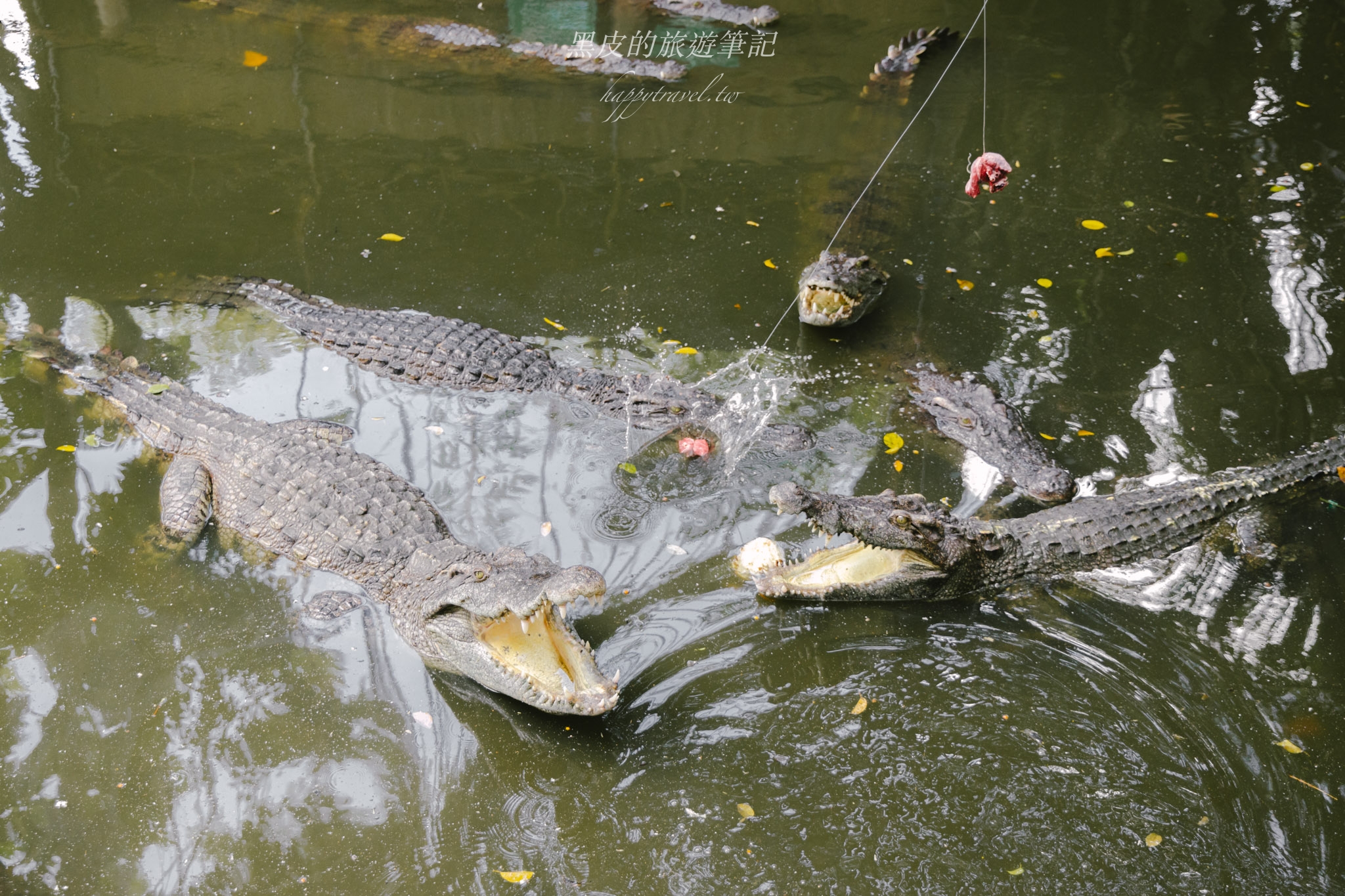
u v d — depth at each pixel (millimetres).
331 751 4594
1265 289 7891
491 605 4602
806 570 5484
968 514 5977
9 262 7895
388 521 5609
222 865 4113
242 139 9648
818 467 6312
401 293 7801
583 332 7469
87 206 8594
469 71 11008
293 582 5488
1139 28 12117
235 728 4684
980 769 4531
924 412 6773
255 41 11367
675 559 5633
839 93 10875
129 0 11922
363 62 11094
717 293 7918
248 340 7262
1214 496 5891
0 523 5715
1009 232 8664
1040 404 6824
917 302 7836
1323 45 11547
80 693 4824
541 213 8812
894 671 5031
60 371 6867
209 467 6137
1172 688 4914
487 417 6707
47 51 10844
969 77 11164
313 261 8094
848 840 4234
